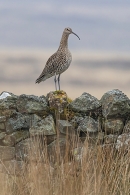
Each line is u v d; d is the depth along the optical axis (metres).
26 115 10.98
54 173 10.10
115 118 10.87
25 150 10.84
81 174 9.32
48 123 10.81
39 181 9.02
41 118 10.91
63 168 9.56
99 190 9.07
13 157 10.97
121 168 9.88
